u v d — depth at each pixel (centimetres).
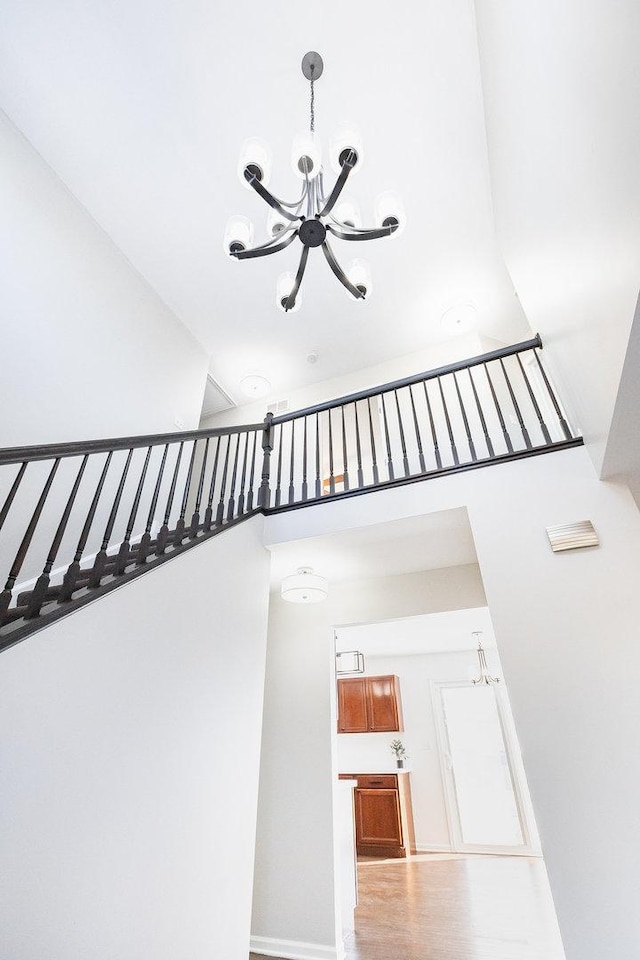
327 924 309
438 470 305
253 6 261
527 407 466
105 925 159
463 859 594
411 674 780
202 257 406
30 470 273
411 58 284
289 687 395
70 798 157
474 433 457
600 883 180
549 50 178
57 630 166
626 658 215
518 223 298
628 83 122
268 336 500
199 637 243
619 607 227
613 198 147
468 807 668
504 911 391
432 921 368
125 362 379
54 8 262
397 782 647
